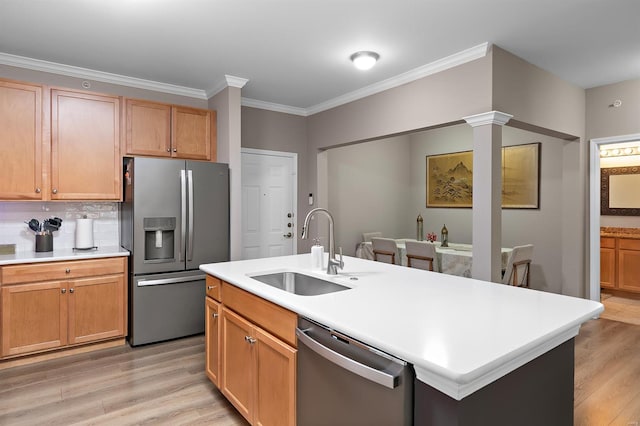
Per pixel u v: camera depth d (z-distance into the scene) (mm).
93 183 3363
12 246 3170
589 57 3303
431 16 2586
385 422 1200
